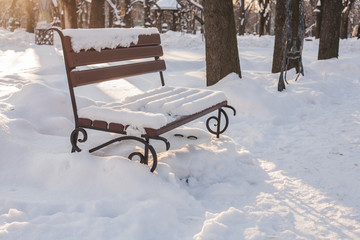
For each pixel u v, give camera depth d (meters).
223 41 7.61
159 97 4.18
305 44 22.06
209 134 4.86
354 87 9.22
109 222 2.72
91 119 3.52
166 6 32.38
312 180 3.85
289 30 7.74
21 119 4.47
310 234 2.81
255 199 3.39
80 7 38.19
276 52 10.23
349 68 10.93
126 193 3.19
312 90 7.79
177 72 10.96
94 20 21.48
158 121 3.26
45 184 3.43
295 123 6.10
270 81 8.75
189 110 3.71
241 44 23.70
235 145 4.79
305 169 4.15
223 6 7.52
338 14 12.09
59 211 2.95
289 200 3.39
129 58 4.27
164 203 2.98
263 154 4.66
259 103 6.42
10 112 4.76
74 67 3.50
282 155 4.62
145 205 2.92
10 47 17.08
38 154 3.72
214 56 7.68
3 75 8.24
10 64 11.31
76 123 3.61
